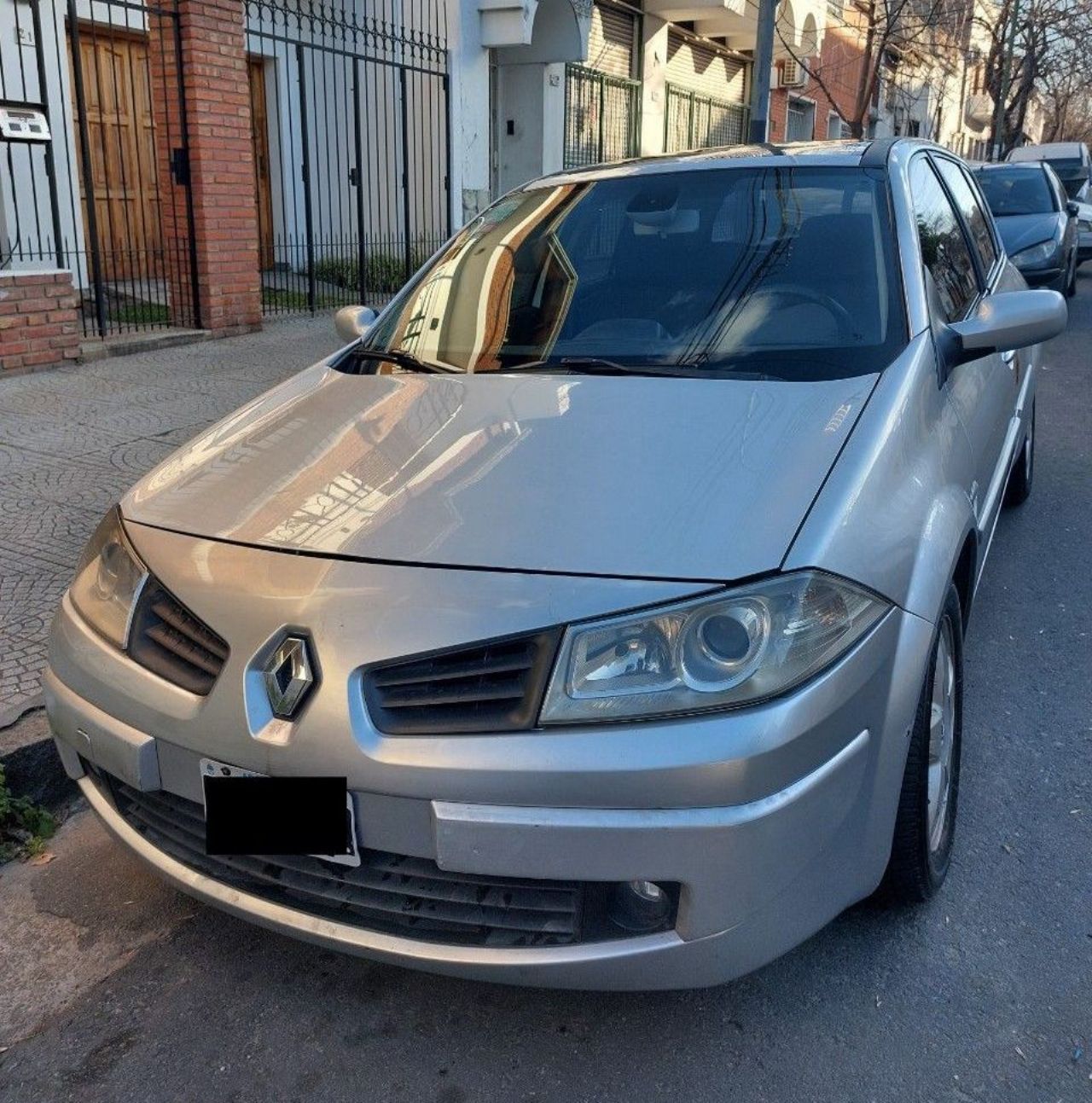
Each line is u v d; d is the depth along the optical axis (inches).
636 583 80.6
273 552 90.2
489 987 97.7
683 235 134.3
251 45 483.8
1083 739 138.6
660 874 77.6
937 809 105.7
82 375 309.9
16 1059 91.0
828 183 136.9
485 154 514.9
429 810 78.5
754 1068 88.1
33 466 230.1
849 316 118.0
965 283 154.0
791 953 100.3
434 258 153.0
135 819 98.7
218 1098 86.8
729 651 79.2
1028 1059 88.5
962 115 1413.6
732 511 86.3
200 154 346.3
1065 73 1204.5
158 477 111.4
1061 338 461.1
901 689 88.1
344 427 109.6
